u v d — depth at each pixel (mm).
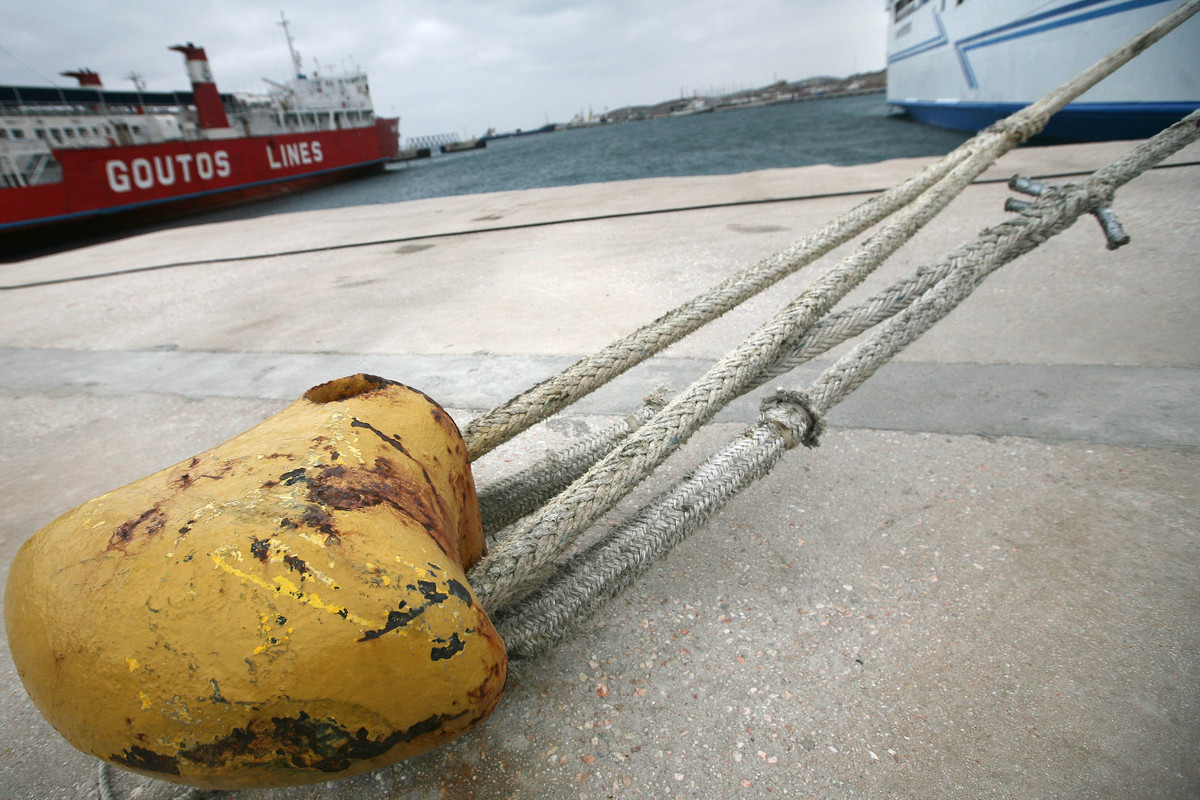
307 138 34031
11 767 1445
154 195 24453
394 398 1294
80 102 27781
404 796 1279
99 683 866
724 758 1300
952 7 21016
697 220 6559
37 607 917
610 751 1334
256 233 9820
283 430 1144
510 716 1424
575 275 5059
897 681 1422
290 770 932
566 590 1399
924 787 1210
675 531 1475
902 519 1928
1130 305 3180
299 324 4668
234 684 843
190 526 910
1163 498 1870
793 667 1482
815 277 4340
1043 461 2111
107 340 4848
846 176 8336
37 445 3188
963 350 2965
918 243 4691
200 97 29594
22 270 9070
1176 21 2293
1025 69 16219
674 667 1512
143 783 1363
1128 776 1186
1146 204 4711
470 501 1363
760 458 1587
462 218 8852
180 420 3293
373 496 995
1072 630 1489
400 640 885
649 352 1860
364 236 8156
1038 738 1270
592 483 1394
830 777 1245
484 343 3834
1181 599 1533
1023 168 6738
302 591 858
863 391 2709
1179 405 2307
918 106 29422
